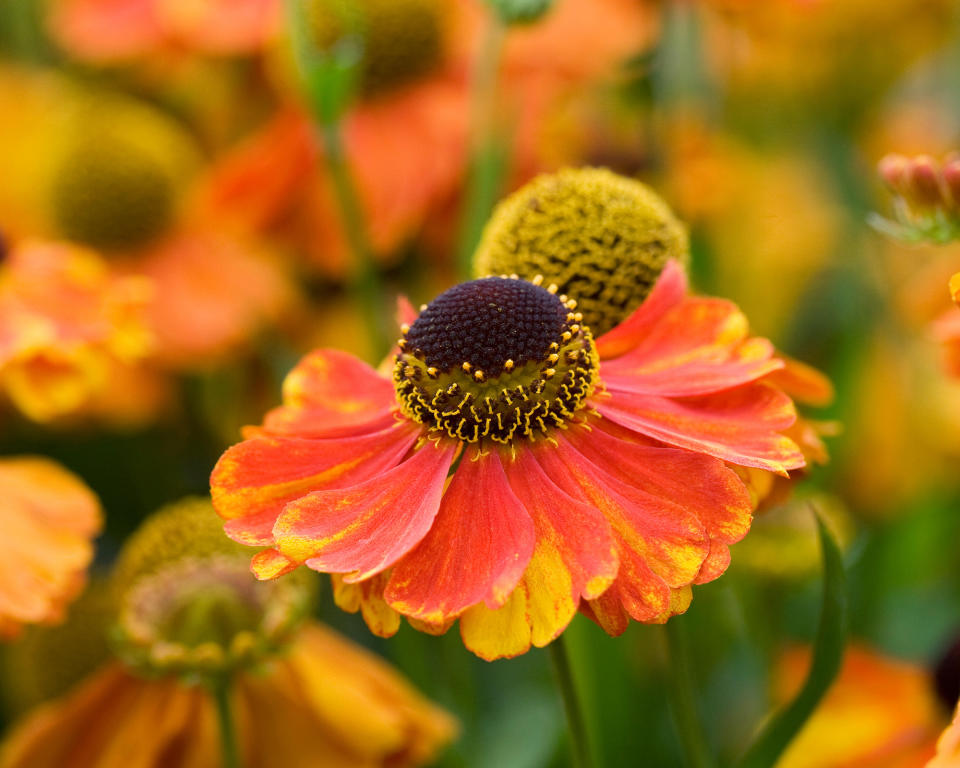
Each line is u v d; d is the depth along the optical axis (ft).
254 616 1.03
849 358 1.28
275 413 0.91
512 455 0.87
